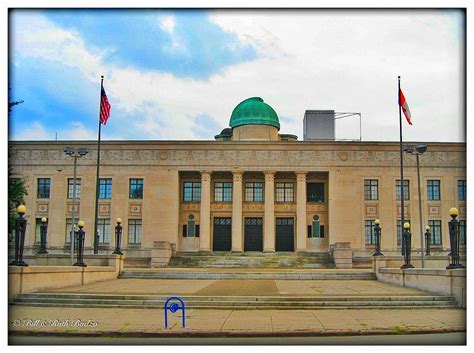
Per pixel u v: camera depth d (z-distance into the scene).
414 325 19.66
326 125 65.06
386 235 60.19
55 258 41.50
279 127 67.81
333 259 54.72
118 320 20.73
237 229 60.25
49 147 61.75
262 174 62.59
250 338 17.84
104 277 37.53
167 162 61.50
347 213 60.44
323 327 19.14
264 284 34.19
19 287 26.05
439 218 60.78
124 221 60.97
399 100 46.41
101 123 47.47
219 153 61.38
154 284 33.94
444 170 61.22
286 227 62.38
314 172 61.59
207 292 28.45
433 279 28.28
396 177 60.97
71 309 23.88
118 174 61.59
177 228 60.94
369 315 22.31
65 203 61.12
